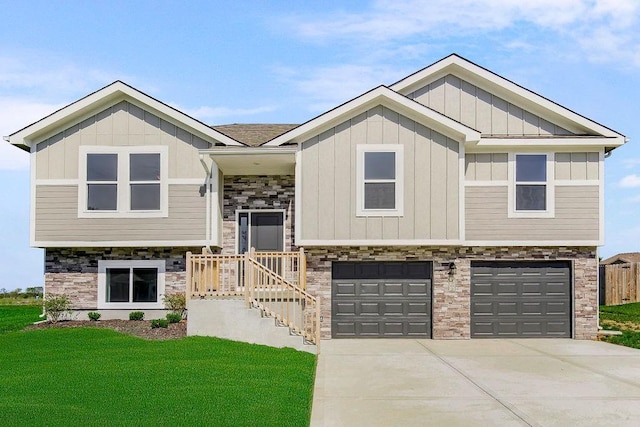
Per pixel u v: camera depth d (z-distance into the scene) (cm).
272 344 1398
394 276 1716
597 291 1712
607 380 1105
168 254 1745
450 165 1638
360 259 1698
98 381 982
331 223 1636
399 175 1636
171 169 1695
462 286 1702
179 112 1672
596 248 1723
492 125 1769
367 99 1608
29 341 1395
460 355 1397
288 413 812
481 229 1703
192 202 1689
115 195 1697
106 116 1705
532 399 953
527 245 1700
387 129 1644
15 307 2838
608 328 1911
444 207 1636
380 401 938
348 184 1638
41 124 1669
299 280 1574
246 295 1422
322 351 1450
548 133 1758
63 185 1695
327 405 911
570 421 823
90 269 1750
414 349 1492
